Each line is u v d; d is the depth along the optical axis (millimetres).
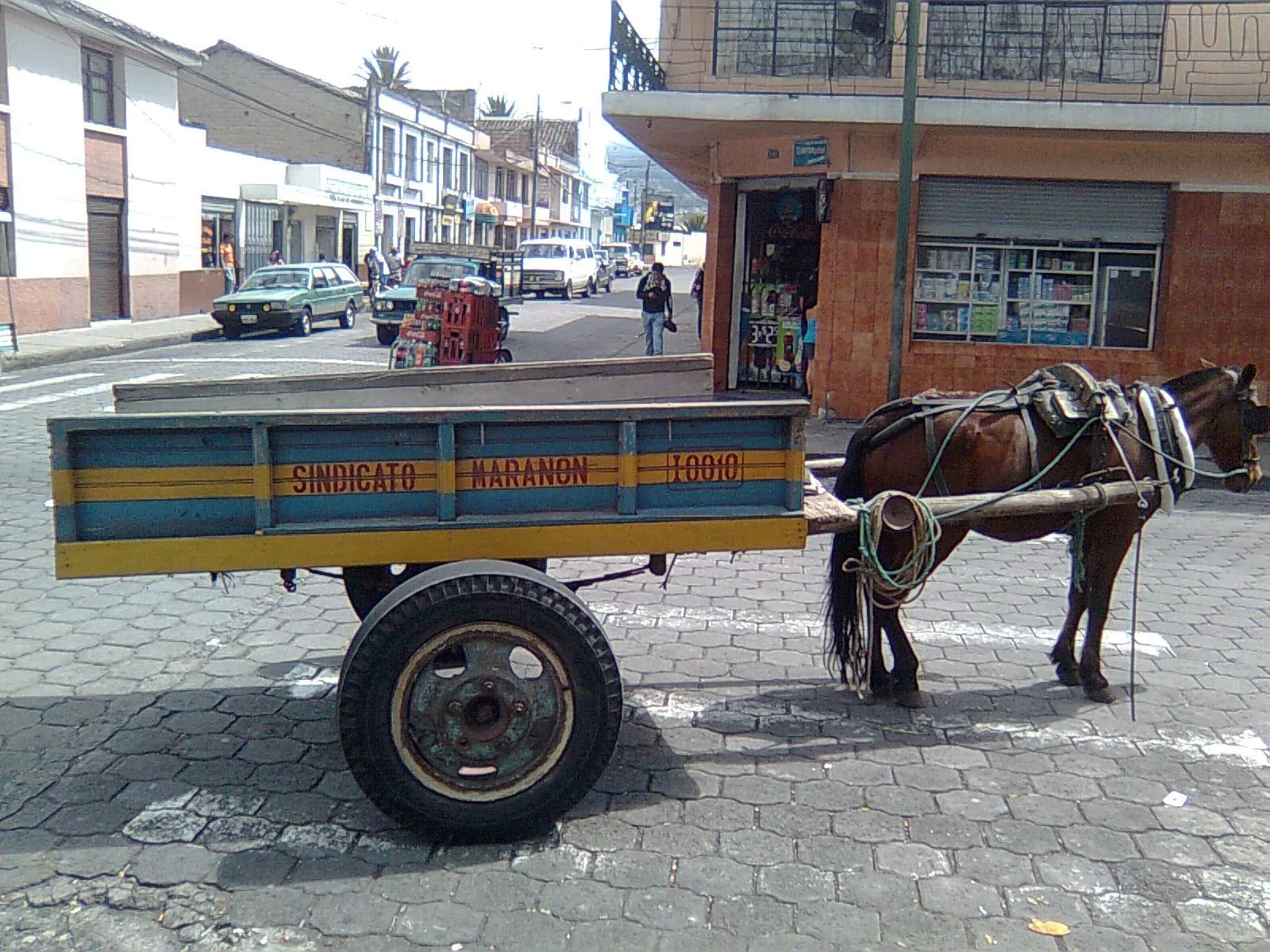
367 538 4488
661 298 20312
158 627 7172
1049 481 5996
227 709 5887
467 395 5285
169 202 29078
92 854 4461
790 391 16828
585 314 34875
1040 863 4535
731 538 4746
